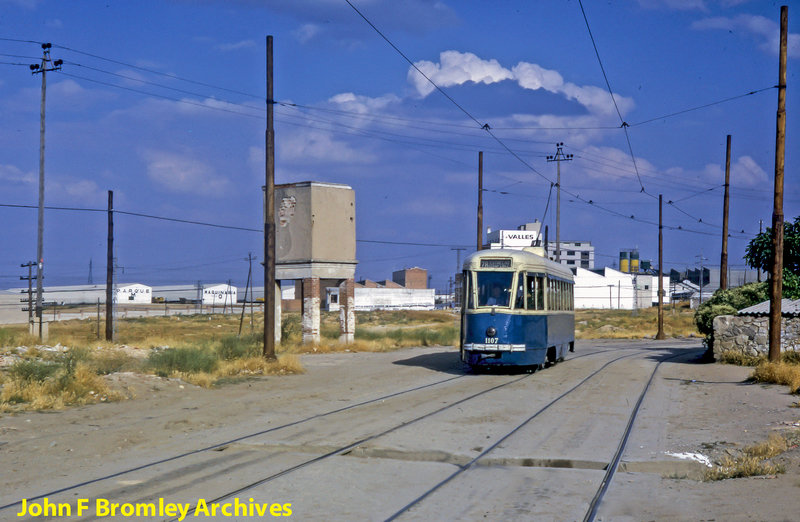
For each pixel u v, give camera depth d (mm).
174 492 8977
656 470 10555
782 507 8125
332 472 10164
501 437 12742
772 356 24141
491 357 23531
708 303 34000
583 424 14164
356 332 46656
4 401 15680
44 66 43625
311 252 36781
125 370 21250
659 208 61031
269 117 25531
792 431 12969
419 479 9867
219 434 12875
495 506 8531
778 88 24062
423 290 130500
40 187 42656
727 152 46406
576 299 126938
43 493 8875
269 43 25344
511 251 24266
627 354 36906
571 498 8891
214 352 26969
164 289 156500
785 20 23953
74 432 12844
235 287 155375
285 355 26078
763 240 33344
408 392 19234
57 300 134750
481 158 45562
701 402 17406
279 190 37812
